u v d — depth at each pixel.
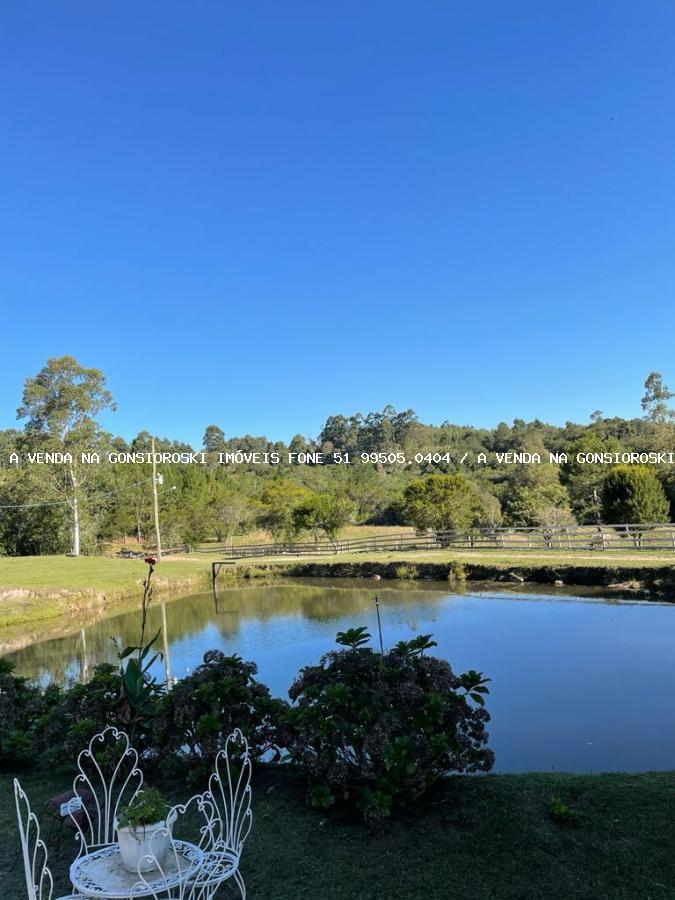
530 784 4.47
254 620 17.14
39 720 5.51
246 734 4.78
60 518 39.19
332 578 27.22
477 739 4.48
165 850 2.74
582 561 21.05
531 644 12.08
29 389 37.88
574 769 6.38
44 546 39.97
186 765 4.90
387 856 3.64
